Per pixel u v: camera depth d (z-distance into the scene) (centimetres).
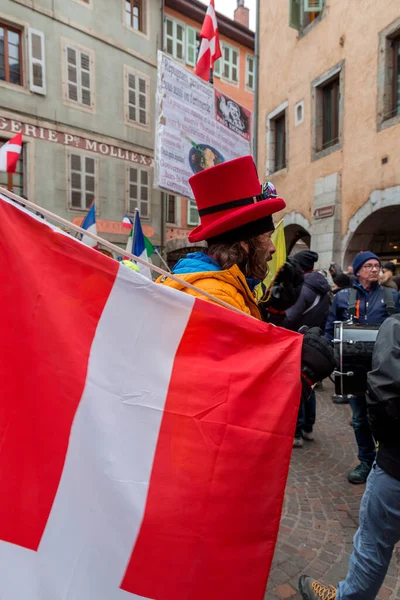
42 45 1289
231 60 1831
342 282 511
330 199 893
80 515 100
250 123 573
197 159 481
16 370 99
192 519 104
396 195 736
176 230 1727
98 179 1449
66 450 100
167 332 111
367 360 170
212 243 129
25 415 99
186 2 1619
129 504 101
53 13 1307
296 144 1009
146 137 1570
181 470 105
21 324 100
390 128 747
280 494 112
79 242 105
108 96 1457
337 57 870
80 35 1374
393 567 226
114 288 106
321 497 297
